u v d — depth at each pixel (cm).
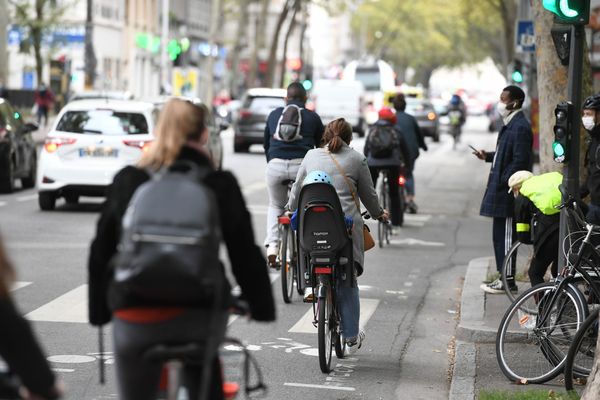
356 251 2294
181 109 1223
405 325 2742
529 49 7131
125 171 1218
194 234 1114
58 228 4334
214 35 16150
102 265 1233
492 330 2477
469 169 8756
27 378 930
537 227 2466
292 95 3212
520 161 3008
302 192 2216
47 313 2695
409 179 5297
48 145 4847
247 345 2419
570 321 2108
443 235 4556
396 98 5062
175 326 1151
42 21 12244
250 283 1238
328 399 2003
